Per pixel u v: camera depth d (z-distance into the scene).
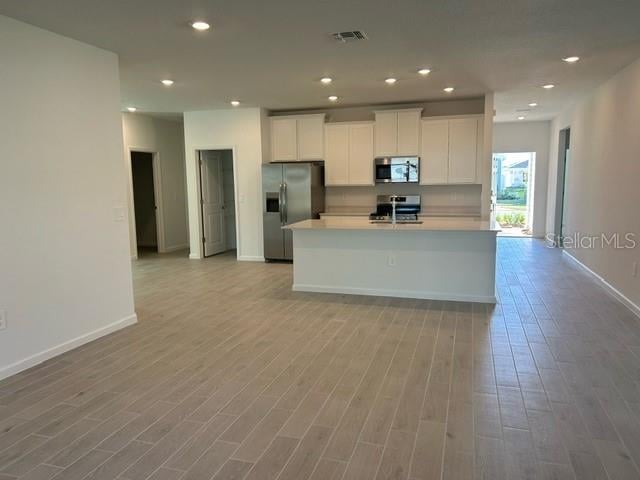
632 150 4.68
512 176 10.70
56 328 3.59
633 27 3.68
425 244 5.14
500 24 3.60
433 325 4.20
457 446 2.29
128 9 3.18
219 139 7.77
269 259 7.78
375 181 7.31
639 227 4.44
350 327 4.18
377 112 7.14
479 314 4.54
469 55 4.46
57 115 3.60
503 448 2.26
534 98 6.82
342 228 5.20
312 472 2.10
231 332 4.07
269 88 5.95
